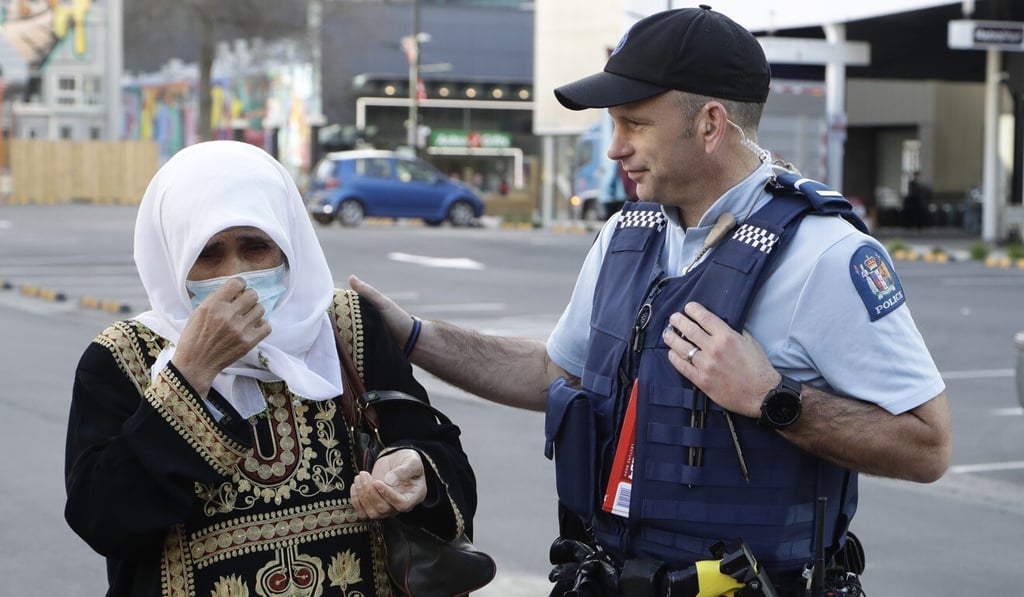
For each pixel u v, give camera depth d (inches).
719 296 103.1
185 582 103.0
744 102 104.2
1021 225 1082.7
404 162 1305.4
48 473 300.2
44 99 2224.4
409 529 106.8
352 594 106.0
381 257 909.8
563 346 119.3
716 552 101.4
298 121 2224.4
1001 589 231.5
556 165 1432.1
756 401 99.7
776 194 105.6
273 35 1943.9
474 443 336.5
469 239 1110.4
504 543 249.9
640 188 107.0
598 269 117.1
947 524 272.1
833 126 994.7
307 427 106.9
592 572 107.8
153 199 106.0
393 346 114.7
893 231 1326.3
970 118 1552.7
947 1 892.0
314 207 1273.4
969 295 687.1
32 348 499.8
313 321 107.0
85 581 229.6
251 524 103.8
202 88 1860.2
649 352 105.7
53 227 1231.5
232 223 102.3
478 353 126.1
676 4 159.6
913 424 100.3
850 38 1102.4
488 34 2292.1
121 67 2273.6
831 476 104.7
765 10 977.5
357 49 2144.4
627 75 103.1
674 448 103.8
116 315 611.8
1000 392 418.6
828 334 101.1
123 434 100.0
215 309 100.1
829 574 106.0
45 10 2201.0
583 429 108.1
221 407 103.8
